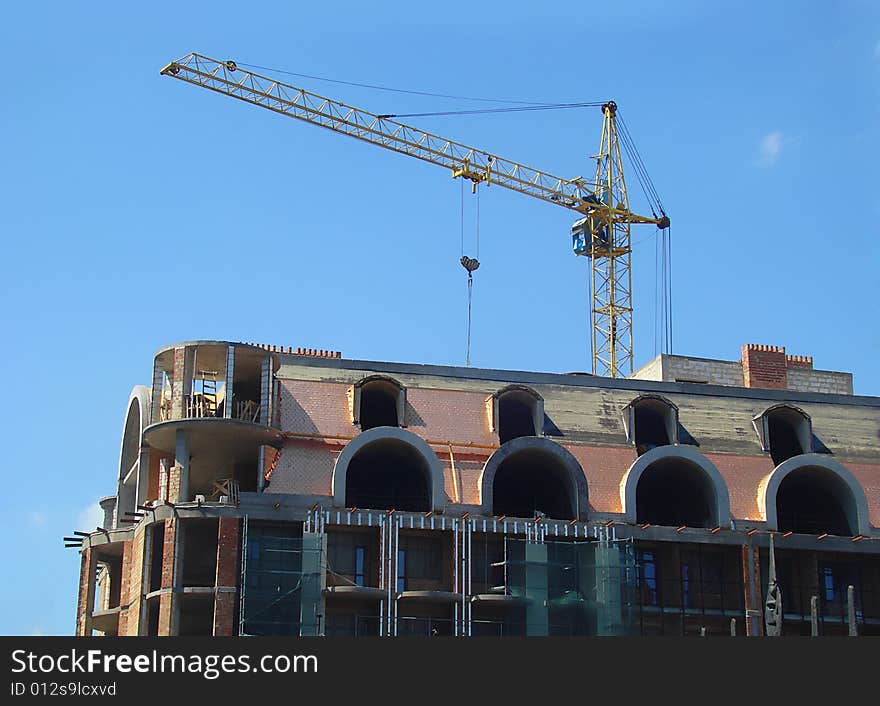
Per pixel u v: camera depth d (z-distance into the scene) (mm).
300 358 89062
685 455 87875
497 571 84250
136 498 87812
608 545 84188
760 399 95938
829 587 89688
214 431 83000
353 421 86438
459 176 152750
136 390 91688
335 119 144750
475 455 87188
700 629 86688
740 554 87312
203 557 83875
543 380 92438
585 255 162625
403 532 83250
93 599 88688
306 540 79750
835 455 93875
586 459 88812
